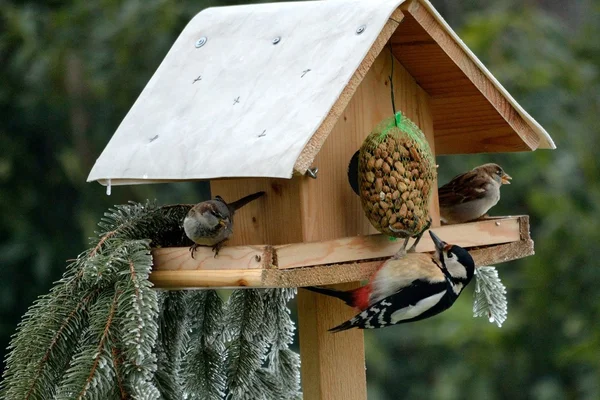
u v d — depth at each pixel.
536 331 21.47
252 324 10.33
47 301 9.25
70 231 20.22
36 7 20.42
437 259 9.86
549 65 21.75
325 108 8.70
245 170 8.59
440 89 10.45
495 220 10.77
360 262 9.43
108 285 9.15
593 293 20.91
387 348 22.56
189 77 10.16
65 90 19.80
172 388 9.93
